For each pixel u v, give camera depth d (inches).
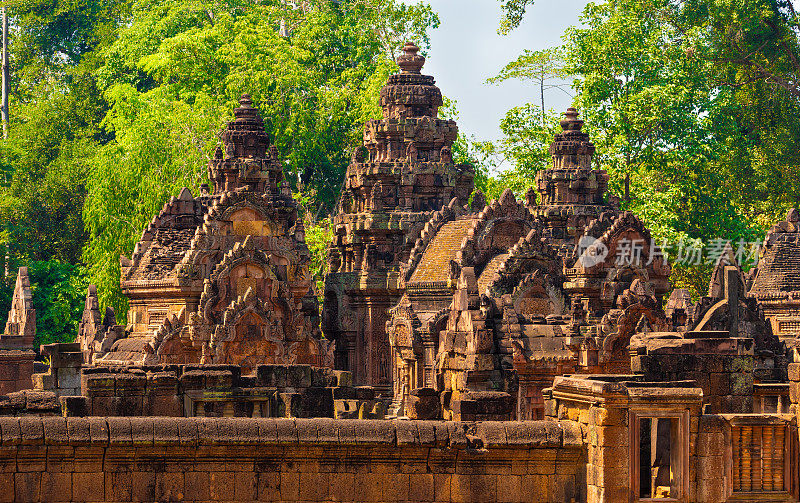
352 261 2783.0
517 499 1027.3
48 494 955.3
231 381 1301.7
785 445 1034.7
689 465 1010.7
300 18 3978.8
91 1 4746.6
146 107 3435.0
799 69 3944.4
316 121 3543.3
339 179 3801.7
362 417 1245.1
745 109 4005.9
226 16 3681.1
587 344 1800.0
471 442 1024.2
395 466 1015.6
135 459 975.0
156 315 2149.4
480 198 2824.8
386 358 2691.9
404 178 2736.2
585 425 1028.5
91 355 2303.2
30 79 4613.7
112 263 3110.2
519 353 1686.8
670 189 3422.7
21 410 1061.1
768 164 3831.2
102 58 4298.7
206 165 3161.9
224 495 987.9
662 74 3563.0
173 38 3531.0
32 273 3472.0
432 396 1295.5
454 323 1612.9
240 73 3425.2
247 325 2014.0
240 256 2041.1
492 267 2297.0
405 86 2815.0
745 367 1168.2
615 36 3511.3
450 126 2812.5
